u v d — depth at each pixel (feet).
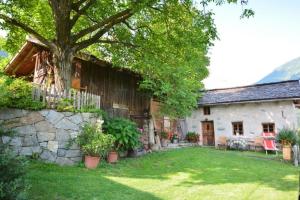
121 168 29.09
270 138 54.70
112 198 18.31
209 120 65.67
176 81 47.32
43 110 27.66
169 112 51.78
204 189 21.68
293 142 42.11
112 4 37.11
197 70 65.72
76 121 29.14
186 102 50.31
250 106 60.23
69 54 34.58
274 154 48.98
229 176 27.07
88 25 41.68
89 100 31.73
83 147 27.81
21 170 14.21
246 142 57.62
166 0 33.42
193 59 40.78
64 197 17.69
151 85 47.55
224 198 19.24
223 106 64.18
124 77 51.08
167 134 55.67
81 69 42.42
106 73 47.14
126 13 34.27
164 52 40.04
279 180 25.41
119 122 36.52
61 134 27.99
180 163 33.76
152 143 49.57
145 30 40.32
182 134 66.64
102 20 36.24
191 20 35.58
